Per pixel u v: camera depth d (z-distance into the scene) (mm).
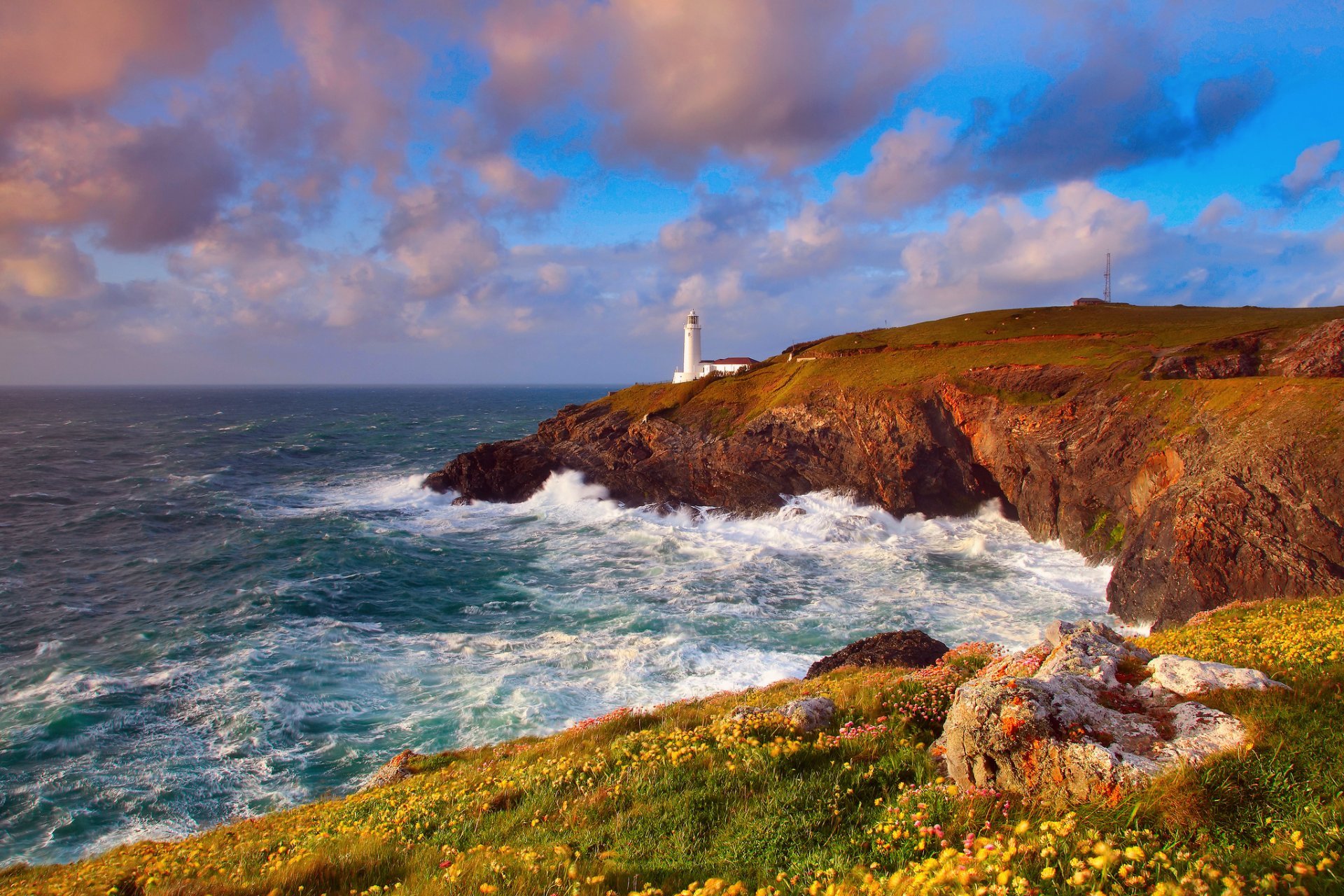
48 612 40875
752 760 9906
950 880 5617
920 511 66625
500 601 42719
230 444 130875
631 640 35500
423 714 27703
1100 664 9281
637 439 81500
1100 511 53031
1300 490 35688
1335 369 45594
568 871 7023
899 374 73188
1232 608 19453
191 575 48469
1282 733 6949
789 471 71562
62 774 23891
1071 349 70312
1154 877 5242
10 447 124938
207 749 25438
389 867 8641
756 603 41906
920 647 23484
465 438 143375
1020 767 7359
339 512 70125
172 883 9789
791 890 6410
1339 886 4734
